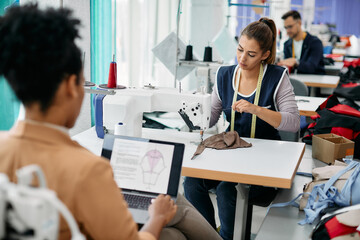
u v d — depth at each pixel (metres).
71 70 0.91
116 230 0.94
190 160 1.98
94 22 3.18
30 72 0.86
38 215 0.75
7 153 0.91
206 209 2.38
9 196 0.76
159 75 4.88
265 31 2.26
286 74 2.39
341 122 2.68
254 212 3.08
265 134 2.44
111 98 2.24
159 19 4.85
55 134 0.93
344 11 10.70
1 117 2.40
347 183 1.78
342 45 8.63
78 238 0.76
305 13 8.60
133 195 1.53
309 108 3.29
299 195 1.94
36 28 0.86
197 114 2.23
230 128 2.49
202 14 5.62
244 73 2.43
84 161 0.91
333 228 1.59
